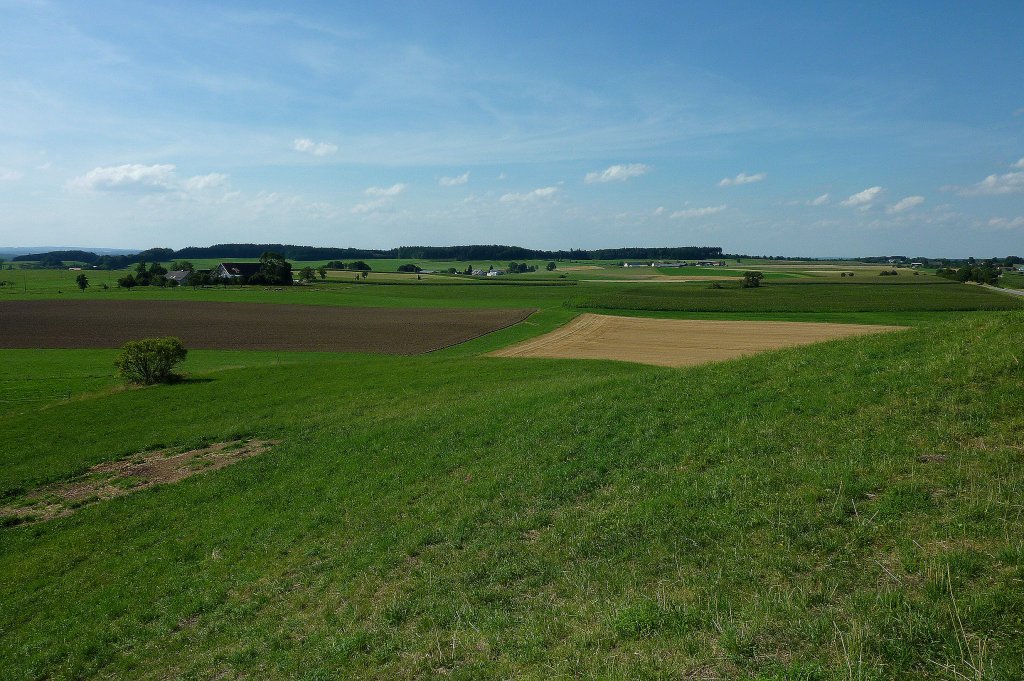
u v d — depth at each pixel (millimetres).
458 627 11188
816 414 17844
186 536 20797
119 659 13969
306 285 199375
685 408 21188
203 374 54375
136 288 177125
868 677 7289
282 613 14039
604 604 10641
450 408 30500
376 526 17859
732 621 9047
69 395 50250
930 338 22094
